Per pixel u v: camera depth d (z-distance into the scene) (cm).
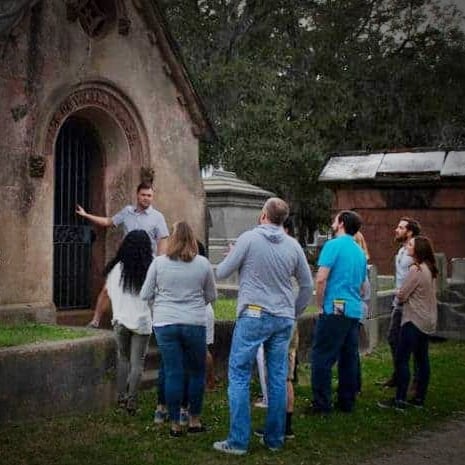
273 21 3541
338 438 779
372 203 1734
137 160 1105
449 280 1495
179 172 1171
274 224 731
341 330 848
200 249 829
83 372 819
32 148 952
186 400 791
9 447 704
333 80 3388
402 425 838
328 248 850
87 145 1098
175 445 732
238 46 3381
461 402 949
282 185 3067
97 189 1098
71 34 1001
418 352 909
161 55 1137
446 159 1686
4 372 745
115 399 853
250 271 718
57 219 1054
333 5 3588
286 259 721
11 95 928
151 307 779
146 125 1113
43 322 957
